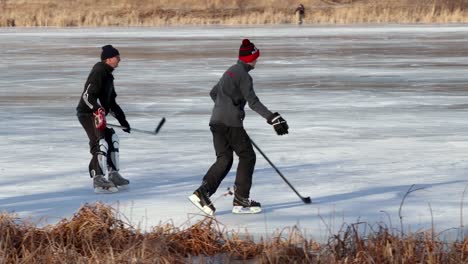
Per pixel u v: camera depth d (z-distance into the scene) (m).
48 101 33.28
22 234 12.53
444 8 137.12
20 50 65.81
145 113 29.41
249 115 28.94
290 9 138.75
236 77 14.73
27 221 13.34
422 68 46.84
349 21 127.50
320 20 127.50
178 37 84.06
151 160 20.23
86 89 16.64
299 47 66.25
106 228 12.70
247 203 14.98
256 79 41.19
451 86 37.53
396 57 55.41
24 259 11.49
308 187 17.03
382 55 57.31
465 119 27.08
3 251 11.66
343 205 15.41
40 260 11.63
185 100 33.09
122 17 133.88
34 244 12.18
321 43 71.56
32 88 38.25
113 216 13.26
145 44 72.00
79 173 18.77
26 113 29.67
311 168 19.05
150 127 26.03
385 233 11.98
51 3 139.62
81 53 62.00
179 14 136.62
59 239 12.47
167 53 60.53
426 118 27.39
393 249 11.61
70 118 28.31
